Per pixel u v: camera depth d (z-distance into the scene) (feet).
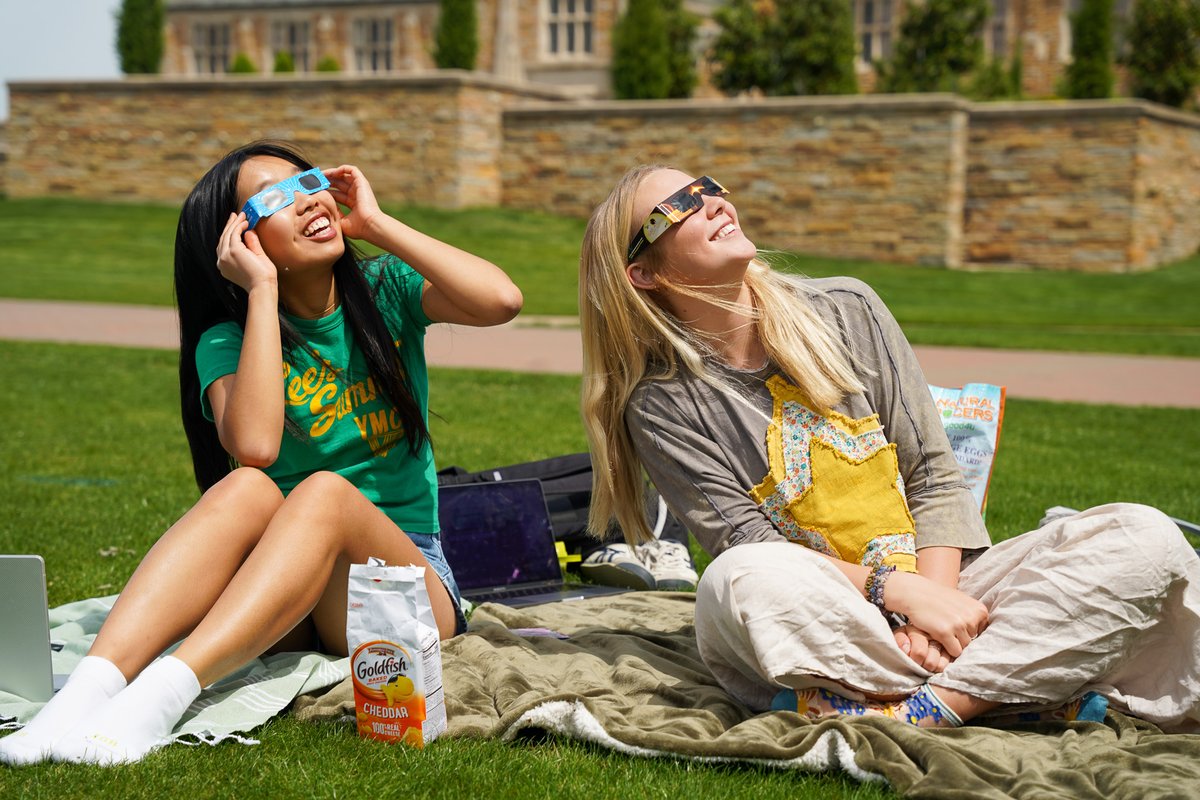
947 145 78.23
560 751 9.83
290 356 11.44
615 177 86.17
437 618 11.99
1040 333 52.70
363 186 11.84
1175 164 82.99
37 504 21.08
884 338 11.29
